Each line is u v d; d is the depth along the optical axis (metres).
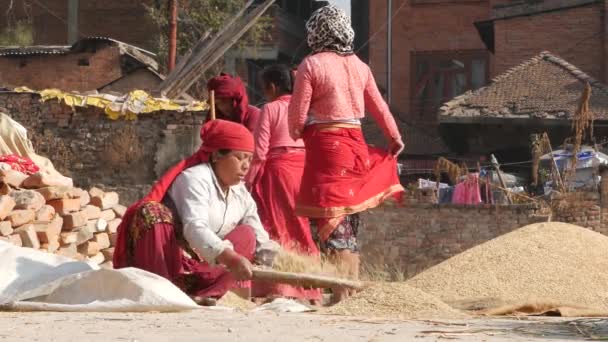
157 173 38.91
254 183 14.55
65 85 56.31
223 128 11.16
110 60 56.09
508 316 10.88
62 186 18.64
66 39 72.44
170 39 58.62
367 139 61.62
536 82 55.03
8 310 10.10
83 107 39.06
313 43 14.21
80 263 11.35
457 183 40.25
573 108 52.41
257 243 11.62
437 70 74.00
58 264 11.28
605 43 62.94
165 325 8.26
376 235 37.38
